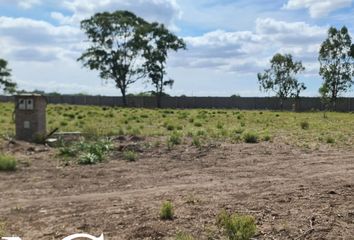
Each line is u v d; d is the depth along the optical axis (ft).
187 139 55.83
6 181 32.71
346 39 188.24
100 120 96.94
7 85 311.06
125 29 259.39
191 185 31.07
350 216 22.58
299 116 137.28
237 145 51.11
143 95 269.03
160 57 255.70
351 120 114.93
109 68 259.19
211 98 249.55
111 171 36.40
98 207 25.45
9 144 48.55
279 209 23.81
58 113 114.01
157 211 23.97
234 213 23.02
